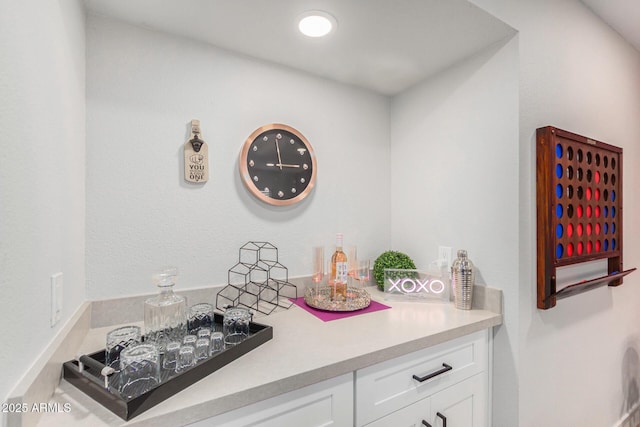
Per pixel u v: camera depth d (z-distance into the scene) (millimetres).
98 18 1148
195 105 1327
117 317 1156
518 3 1273
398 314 1320
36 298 669
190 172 1301
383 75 1660
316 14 1165
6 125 547
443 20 1207
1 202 531
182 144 1298
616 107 1807
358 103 1810
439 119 1622
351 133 1782
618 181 1729
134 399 639
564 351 1475
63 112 856
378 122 1890
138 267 1210
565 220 1374
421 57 1479
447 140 1575
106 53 1158
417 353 1097
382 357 982
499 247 1329
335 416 917
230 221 1405
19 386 583
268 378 800
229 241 1403
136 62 1212
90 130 1124
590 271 1609
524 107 1283
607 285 1739
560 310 1449
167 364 844
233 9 1133
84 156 1096
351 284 1660
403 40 1339
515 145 1275
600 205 1602
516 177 1271
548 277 1290
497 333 1326
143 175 1219
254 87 1471
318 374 858
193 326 1112
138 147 1210
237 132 1423
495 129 1350
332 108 1713
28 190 631
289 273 1568
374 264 1784
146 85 1229
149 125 1232
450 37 1318
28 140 632
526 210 1285
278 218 1539
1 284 531
